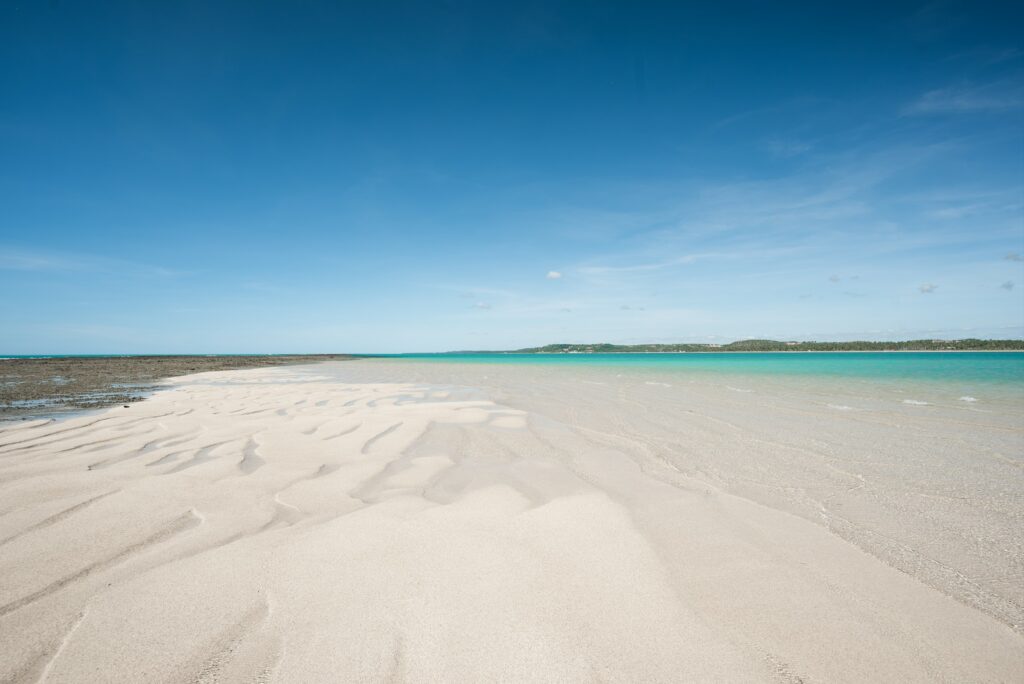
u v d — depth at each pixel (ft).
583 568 11.57
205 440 25.88
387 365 151.74
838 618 9.71
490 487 18.19
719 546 13.00
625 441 26.86
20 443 25.14
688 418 34.58
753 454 23.82
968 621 9.70
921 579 11.35
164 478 18.71
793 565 11.97
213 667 8.00
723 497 17.19
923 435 28.30
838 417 34.88
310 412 36.88
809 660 8.44
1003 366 108.06
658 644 8.78
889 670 8.23
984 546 13.20
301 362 185.98
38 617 9.34
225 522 14.25
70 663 8.06
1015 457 23.02
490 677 7.87
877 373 84.99
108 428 29.43
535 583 10.80
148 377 84.23
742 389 55.98
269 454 22.91
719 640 8.93
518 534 13.50
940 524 14.76
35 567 11.35
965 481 19.24
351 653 8.36
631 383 66.54
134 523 14.11
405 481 18.94
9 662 8.05
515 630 9.08
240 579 10.84
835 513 15.67
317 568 11.37
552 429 30.19
